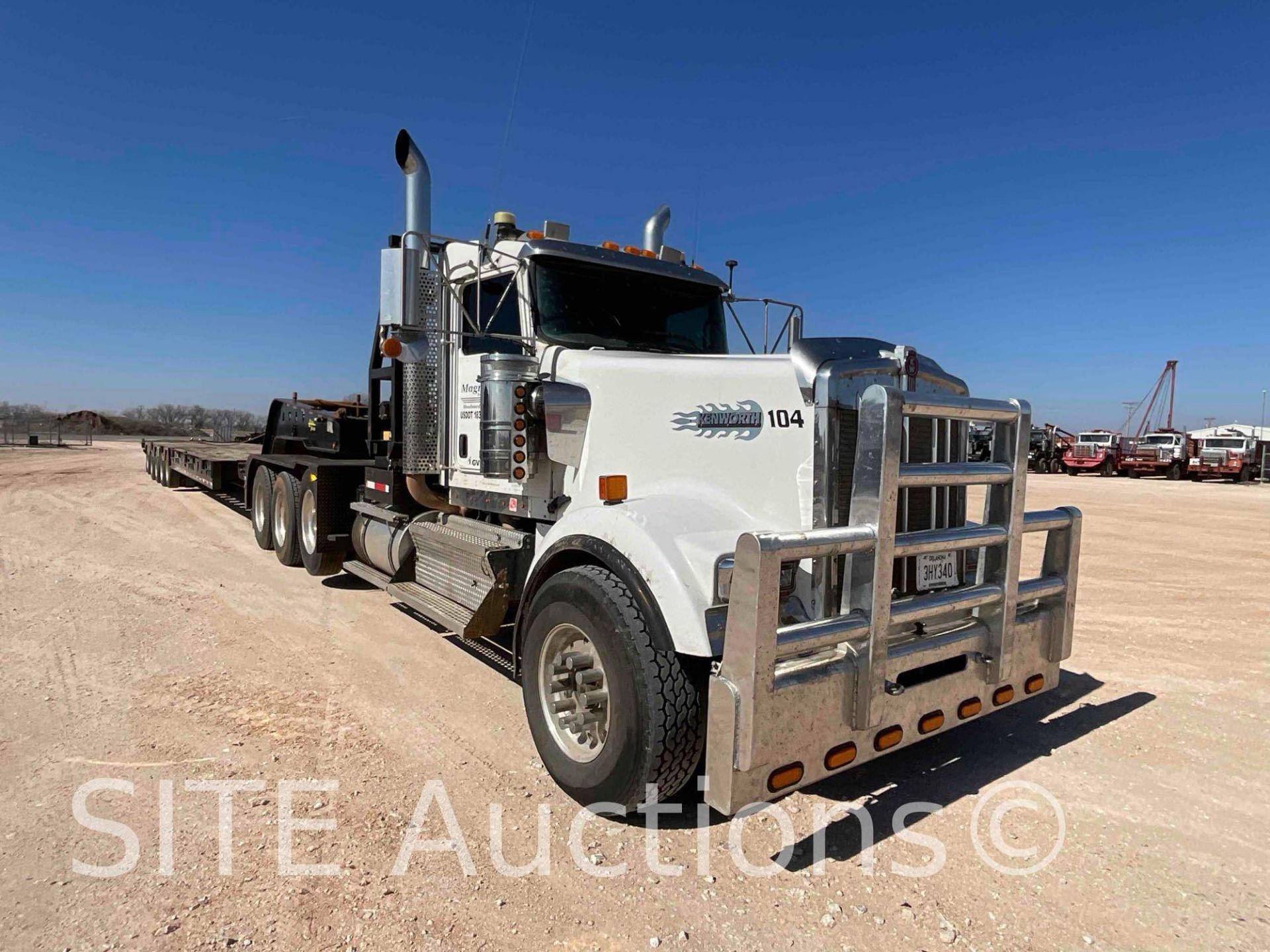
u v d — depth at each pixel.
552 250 4.54
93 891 2.63
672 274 5.03
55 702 4.29
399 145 4.75
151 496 15.09
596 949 2.43
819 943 2.48
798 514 3.19
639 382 3.86
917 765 3.85
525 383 4.17
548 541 3.69
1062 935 2.55
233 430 48.38
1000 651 3.34
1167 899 2.76
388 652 5.34
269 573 7.91
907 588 3.16
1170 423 76.88
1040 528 3.50
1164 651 5.92
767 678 2.59
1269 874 2.93
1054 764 3.87
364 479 7.07
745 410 3.40
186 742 3.82
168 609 6.34
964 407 3.06
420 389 5.20
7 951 2.32
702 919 2.59
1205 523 14.48
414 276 4.89
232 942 2.40
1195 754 4.00
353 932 2.47
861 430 2.87
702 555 2.98
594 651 3.31
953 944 2.49
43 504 13.58
